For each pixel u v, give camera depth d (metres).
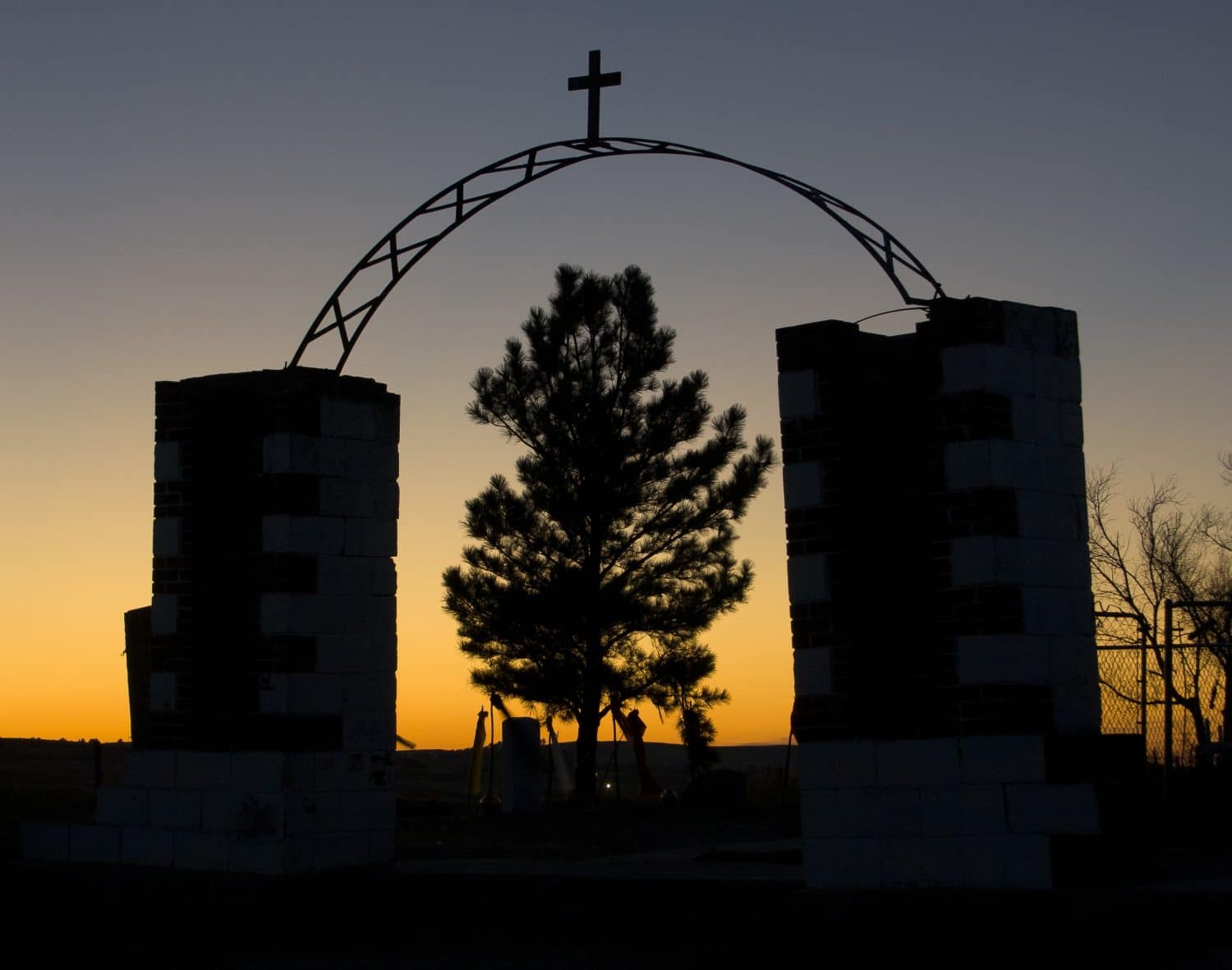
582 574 25.61
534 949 12.12
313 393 14.47
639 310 26.39
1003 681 11.16
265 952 12.74
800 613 11.88
